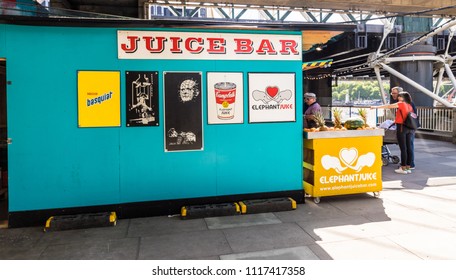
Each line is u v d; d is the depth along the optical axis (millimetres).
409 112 8094
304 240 4363
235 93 5480
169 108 5250
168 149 5285
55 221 4738
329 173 5910
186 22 5117
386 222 4953
